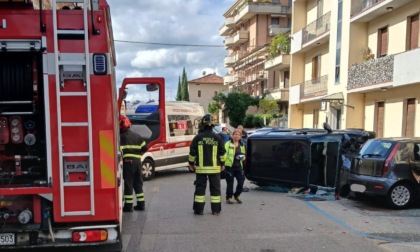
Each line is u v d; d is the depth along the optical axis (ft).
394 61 57.88
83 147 13.96
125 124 28.02
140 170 28.78
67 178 14.01
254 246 20.70
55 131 13.87
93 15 13.82
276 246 20.71
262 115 126.41
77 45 13.76
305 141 35.53
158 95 25.32
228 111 143.33
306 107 101.96
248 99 143.13
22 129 14.96
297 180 35.99
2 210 14.47
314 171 35.35
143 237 22.17
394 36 64.08
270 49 127.24
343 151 35.99
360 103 74.02
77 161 14.02
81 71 13.83
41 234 14.38
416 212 28.81
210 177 27.50
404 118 60.75
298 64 104.47
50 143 13.87
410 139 30.83
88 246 14.53
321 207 30.40
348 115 74.08
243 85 184.03
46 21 13.69
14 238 14.26
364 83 67.26
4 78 14.61
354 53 73.36
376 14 66.80
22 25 13.60
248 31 180.24
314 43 90.58
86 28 13.71
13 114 14.70
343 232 23.38
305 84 96.17
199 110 53.57
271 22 170.40
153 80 23.13
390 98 64.75
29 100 14.84
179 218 26.61
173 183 43.68
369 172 30.55
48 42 13.71
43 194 13.93
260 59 158.20
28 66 14.73
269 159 38.04
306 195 35.12
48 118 13.82
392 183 29.27
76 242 14.35
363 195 30.94
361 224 25.26
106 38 13.93
